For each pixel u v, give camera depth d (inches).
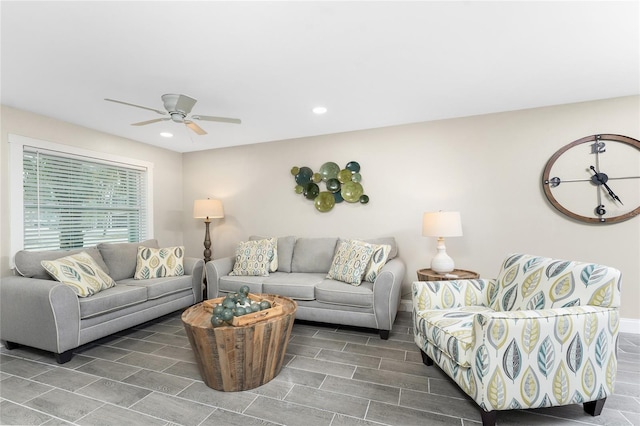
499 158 130.3
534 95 112.0
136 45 75.1
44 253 113.3
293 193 166.4
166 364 94.7
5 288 101.3
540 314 62.6
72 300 97.3
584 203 119.0
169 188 184.5
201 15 64.2
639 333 112.2
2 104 111.7
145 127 140.4
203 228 188.1
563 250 122.3
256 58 82.5
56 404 74.4
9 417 69.7
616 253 116.1
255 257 142.5
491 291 93.0
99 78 92.3
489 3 62.8
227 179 181.8
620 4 63.4
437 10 64.7
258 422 67.2
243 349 77.4
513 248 128.7
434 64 87.7
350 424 66.4
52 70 87.0
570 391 62.8
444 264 117.7
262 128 146.6
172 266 143.4
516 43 77.6
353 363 93.4
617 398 73.4
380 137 148.7
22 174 117.1
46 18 64.2
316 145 161.0
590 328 63.2
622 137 113.8
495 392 61.1
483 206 132.7
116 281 133.0
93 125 136.6
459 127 135.9
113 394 78.4
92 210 144.8
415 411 70.3
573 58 85.5
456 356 68.3
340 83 99.0
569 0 62.2
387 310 109.8
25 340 98.7
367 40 75.2
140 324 128.3
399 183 145.7
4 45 74.1
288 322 86.7
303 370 89.4
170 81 95.0
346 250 131.4
